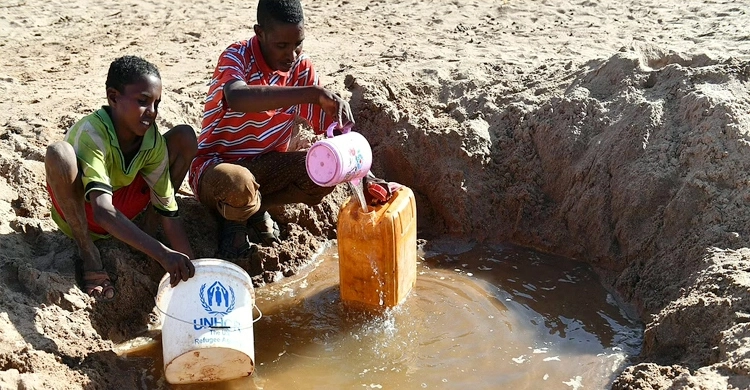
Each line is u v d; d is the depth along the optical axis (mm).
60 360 3629
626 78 5566
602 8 9086
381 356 4043
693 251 4426
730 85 5148
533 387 3787
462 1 9750
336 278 4863
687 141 4945
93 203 3713
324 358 4031
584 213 5168
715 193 4570
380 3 9891
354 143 3947
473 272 5004
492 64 6746
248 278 3654
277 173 4660
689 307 3816
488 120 5914
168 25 9047
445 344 4152
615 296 4723
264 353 4070
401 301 4445
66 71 7121
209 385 3791
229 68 4309
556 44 7648
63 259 4141
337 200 5496
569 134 5441
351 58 7348
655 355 3875
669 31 7812
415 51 7504
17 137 5023
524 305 4578
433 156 5695
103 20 9305
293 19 4199
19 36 8523
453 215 5504
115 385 3697
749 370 3246
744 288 3764
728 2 8883
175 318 3525
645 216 4887
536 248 5328
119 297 4207
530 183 5508
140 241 3611
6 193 4516
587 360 4012
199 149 4684
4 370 3422
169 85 6605
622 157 5113
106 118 3902
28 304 3812
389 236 4133
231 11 9750
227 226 4824
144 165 4070
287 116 4742
